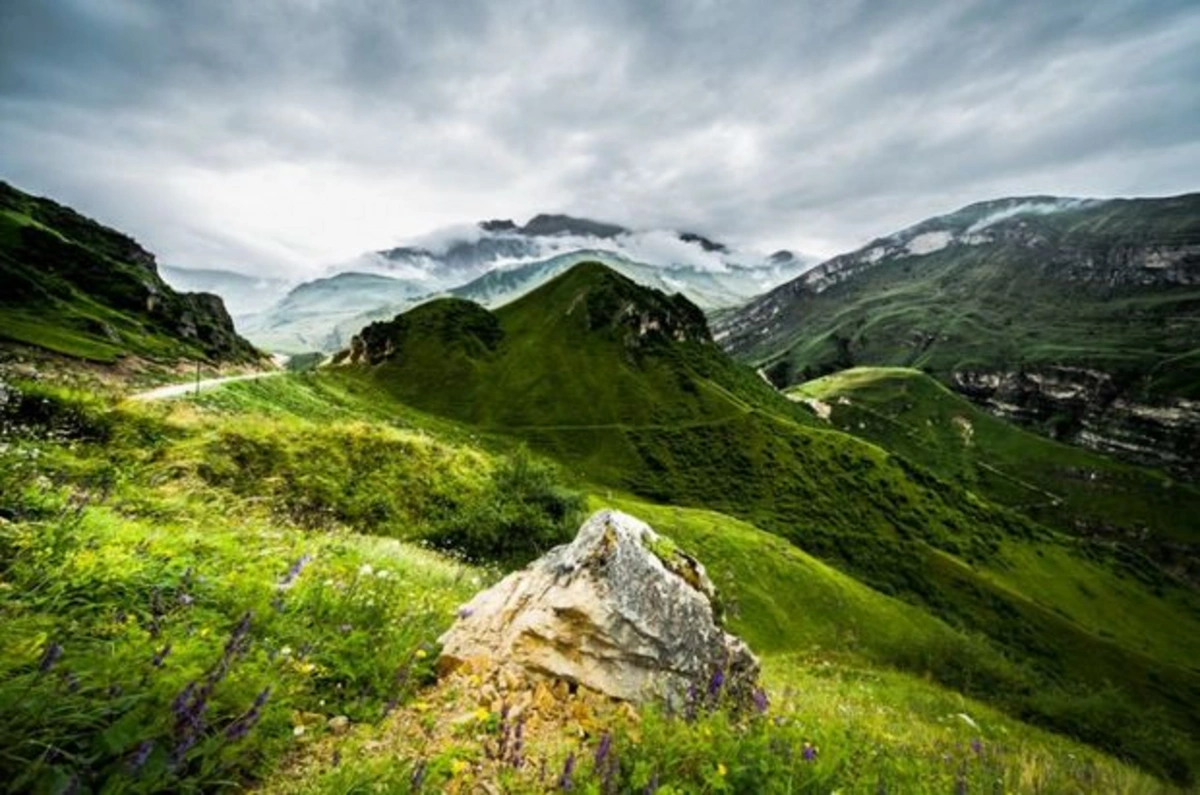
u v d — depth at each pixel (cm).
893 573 12762
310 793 405
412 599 897
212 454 2177
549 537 3173
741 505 14412
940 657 3875
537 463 3753
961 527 15550
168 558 695
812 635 6969
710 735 579
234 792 399
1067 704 3069
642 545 870
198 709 390
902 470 16938
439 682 652
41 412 1927
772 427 17612
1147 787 1120
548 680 677
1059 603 14062
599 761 484
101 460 1535
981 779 802
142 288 14100
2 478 764
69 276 13500
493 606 813
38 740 331
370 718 531
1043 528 17475
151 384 7731
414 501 2880
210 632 528
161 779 353
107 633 484
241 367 13575
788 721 755
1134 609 15062
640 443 16388
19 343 7831
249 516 1463
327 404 10644
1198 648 14212
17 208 17500
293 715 490
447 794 448
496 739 536
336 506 2427
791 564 8225
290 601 669
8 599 482
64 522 650
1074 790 909
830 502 14938
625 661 711
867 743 793
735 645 873
